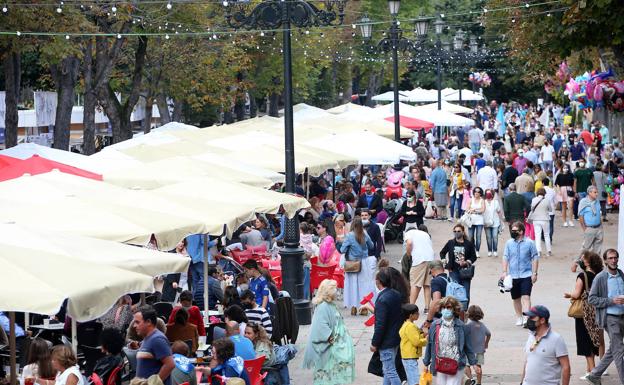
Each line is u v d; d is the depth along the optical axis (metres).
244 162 34.09
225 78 61.41
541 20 33.59
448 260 25.05
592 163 48.75
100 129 69.06
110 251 16.77
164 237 19.52
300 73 74.75
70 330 19.70
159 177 27.98
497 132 91.56
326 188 46.00
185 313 19.33
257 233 32.03
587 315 19.50
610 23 31.06
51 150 29.84
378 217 40.25
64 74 43.31
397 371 18.67
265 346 18.91
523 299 24.97
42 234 16.41
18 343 20.11
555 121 98.12
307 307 26.77
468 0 112.50
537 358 16.42
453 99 93.00
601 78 32.69
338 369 19.12
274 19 26.72
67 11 36.81
